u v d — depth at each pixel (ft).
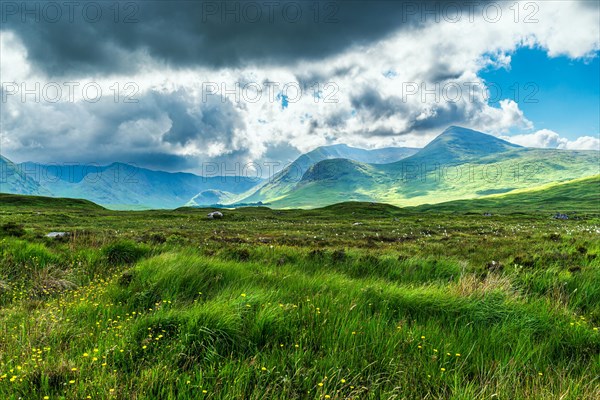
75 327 17.87
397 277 34.01
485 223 200.13
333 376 13.03
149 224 178.81
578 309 23.32
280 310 18.03
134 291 24.43
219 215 266.36
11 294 25.85
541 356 15.64
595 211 490.90
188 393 11.97
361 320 18.24
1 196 430.61
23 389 12.32
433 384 13.10
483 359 15.08
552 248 51.93
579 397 12.30
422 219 272.31
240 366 13.58
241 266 31.78
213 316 16.76
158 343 15.52
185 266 27.86
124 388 12.03
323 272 32.73
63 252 39.01
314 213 394.11
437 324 18.90
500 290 23.57
